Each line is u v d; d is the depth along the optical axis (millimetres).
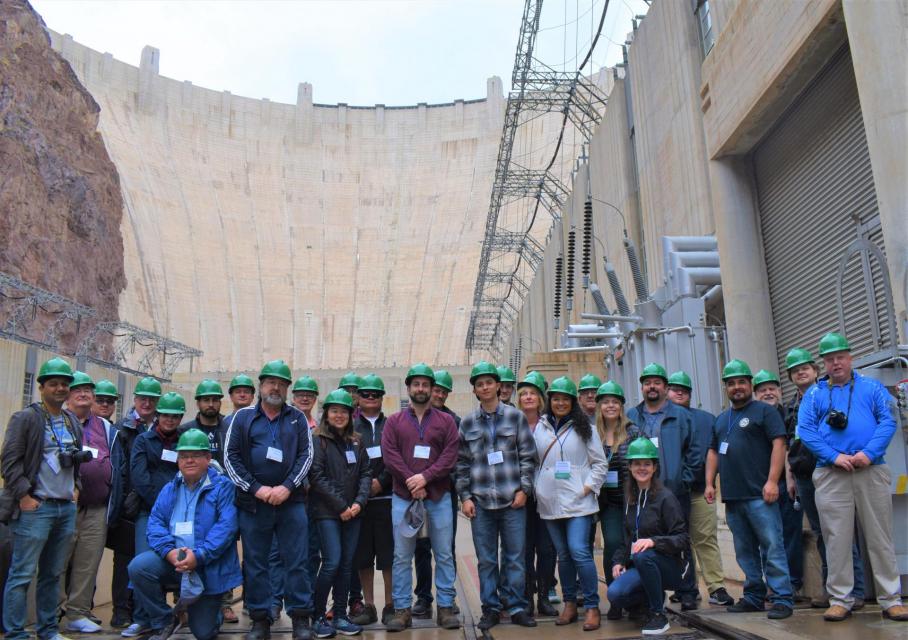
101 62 101688
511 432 7027
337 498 6863
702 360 12594
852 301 9055
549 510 6840
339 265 100562
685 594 7074
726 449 6789
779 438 6531
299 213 105688
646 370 7473
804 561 7219
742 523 6781
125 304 75812
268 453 6492
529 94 32781
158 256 86438
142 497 7176
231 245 97188
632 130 25672
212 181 102938
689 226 18609
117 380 22391
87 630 7172
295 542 6547
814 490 6520
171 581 6516
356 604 7578
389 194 109000
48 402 6605
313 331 92250
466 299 91250
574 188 34188
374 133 115125
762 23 10008
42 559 6520
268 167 109125
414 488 6832
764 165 11398
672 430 7312
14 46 56812
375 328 92500
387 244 102875
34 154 54625
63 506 6527
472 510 6930
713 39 16875
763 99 10133
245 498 6477
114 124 96688
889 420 5941
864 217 8773
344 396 7168
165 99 106125
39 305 27047
